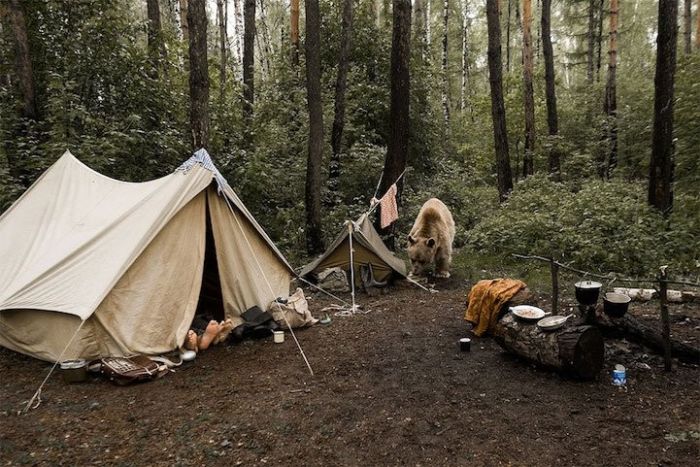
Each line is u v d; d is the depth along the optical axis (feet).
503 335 15.57
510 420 12.18
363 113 45.80
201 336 17.79
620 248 24.70
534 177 42.65
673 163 32.22
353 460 10.75
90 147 27.07
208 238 19.86
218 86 38.17
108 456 10.98
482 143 62.75
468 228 40.32
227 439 11.57
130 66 31.65
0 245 19.21
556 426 11.83
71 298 15.64
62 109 27.40
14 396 13.96
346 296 24.45
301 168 38.29
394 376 15.03
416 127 48.14
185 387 14.47
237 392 14.11
